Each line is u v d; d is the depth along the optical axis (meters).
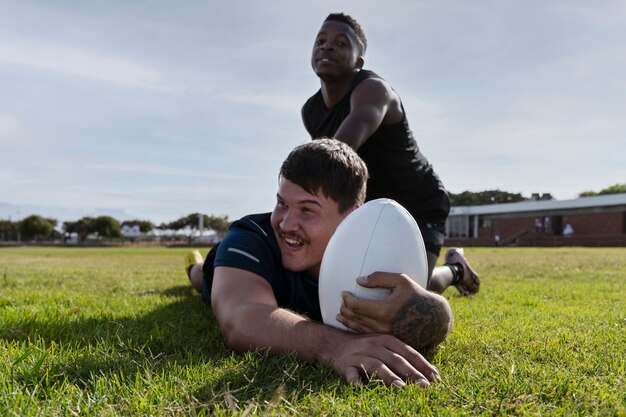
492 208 49.28
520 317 3.04
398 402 1.43
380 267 1.96
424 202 3.83
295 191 2.15
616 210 39.81
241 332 1.93
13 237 83.44
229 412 1.35
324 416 1.35
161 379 1.59
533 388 1.58
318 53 3.50
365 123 3.01
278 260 2.33
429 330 1.84
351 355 1.70
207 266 3.08
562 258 12.78
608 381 1.70
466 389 1.57
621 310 3.42
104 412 1.34
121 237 76.75
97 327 2.54
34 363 1.74
